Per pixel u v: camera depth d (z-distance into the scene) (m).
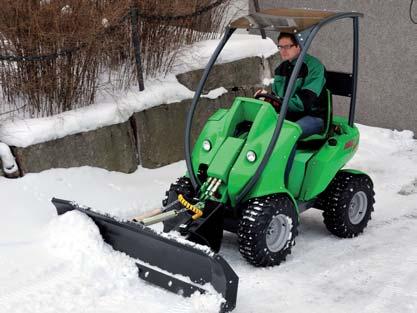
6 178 5.55
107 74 6.49
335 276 4.63
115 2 6.33
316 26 4.66
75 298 4.08
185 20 7.04
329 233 5.43
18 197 5.32
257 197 4.63
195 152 4.97
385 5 7.69
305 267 4.76
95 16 6.05
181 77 6.92
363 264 4.83
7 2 5.54
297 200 5.11
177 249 4.11
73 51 5.78
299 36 4.67
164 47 6.78
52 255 4.56
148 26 6.57
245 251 4.57
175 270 4.21
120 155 6.23
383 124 7.99
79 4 5.91
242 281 4.49
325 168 5.01
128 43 6.45
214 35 7.84
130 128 6.33
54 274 4.33
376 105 8.01
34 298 4.07
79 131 5.89
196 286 4.06
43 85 5.81
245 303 4.21
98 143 6.04
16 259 4.51
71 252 4.53
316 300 4.29
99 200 5.59
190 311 3.93
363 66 8.04
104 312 3.96
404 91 7.73
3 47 5.65
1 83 5.80
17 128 5.66
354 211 5.35
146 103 6.43
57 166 5.79
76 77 6.00
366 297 4.35
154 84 6.67
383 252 5.05
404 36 7.60
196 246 3.96
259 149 4.63
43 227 4.99
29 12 5.60
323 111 5.27
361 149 7.41
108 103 6.27
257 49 7.68
